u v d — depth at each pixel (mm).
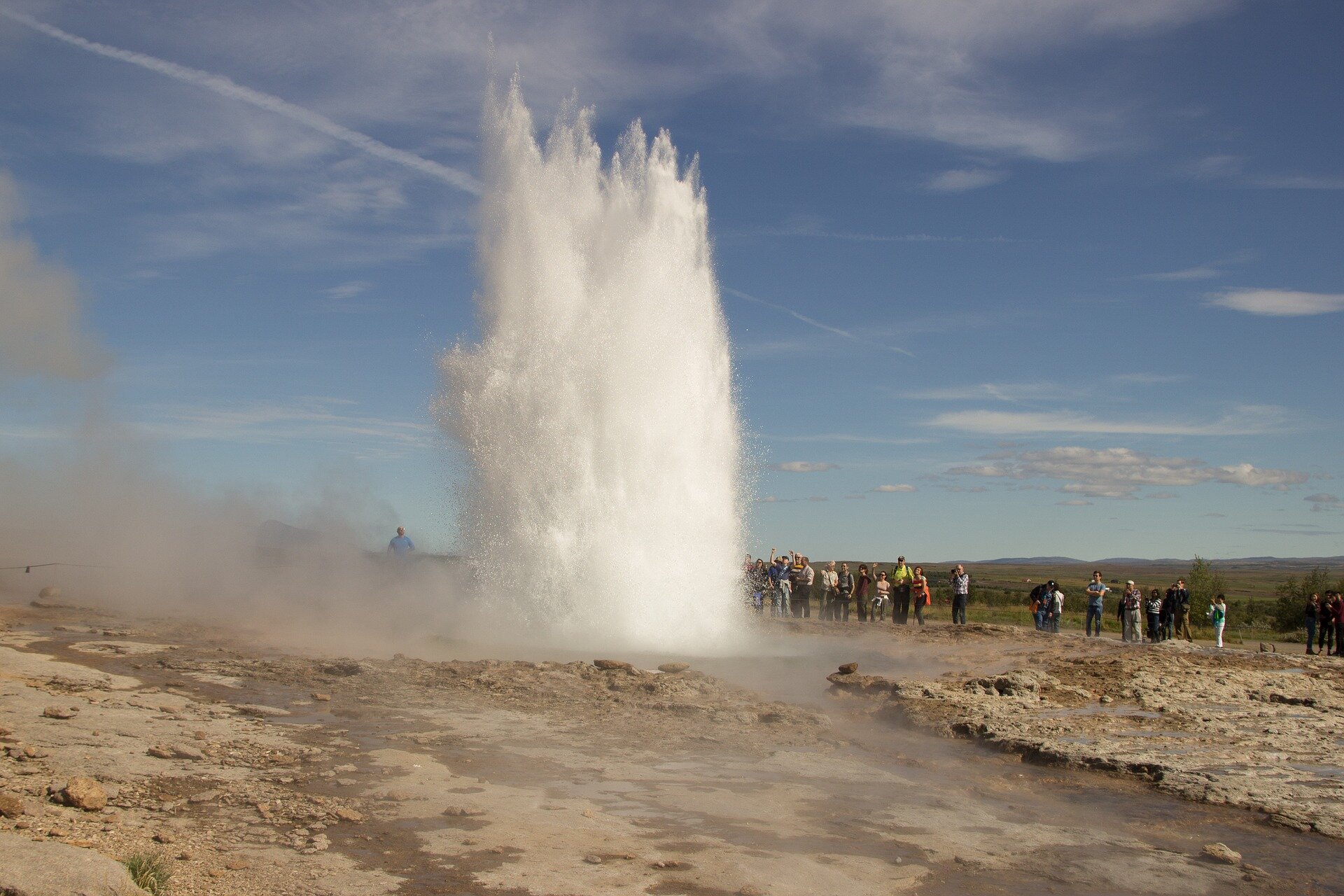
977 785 9070
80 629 17359
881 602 27469
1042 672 15773
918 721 12086
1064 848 7152
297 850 6336
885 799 8328
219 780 7871
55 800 6824
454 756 9203
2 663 12477
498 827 6961
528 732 10430
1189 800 8688
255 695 11852
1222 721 11875
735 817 7543
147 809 7004
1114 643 20391
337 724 10422
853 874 6359
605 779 8578
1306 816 8031
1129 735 11094
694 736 10609
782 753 9977
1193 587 61219
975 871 6570
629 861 6355
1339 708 12914
